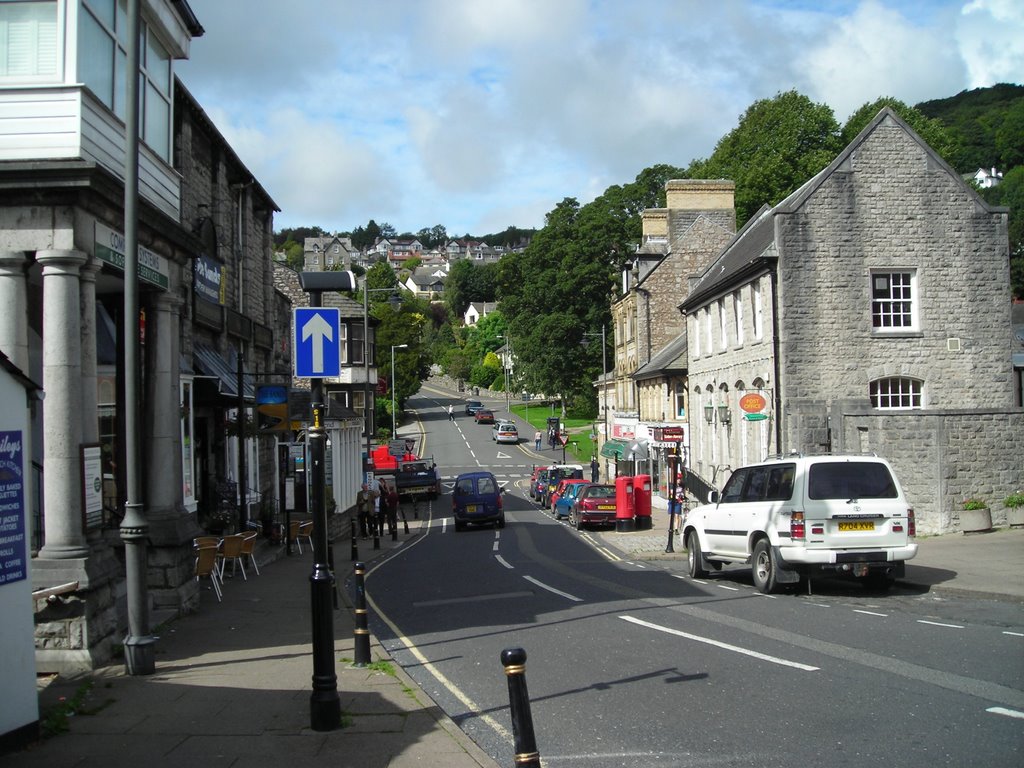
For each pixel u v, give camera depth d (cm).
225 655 1084
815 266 2658
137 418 1005
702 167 6500
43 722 763
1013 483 2125
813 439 2264
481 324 15500
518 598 1549
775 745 668
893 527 1441
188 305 2022
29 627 721
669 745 682
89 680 944
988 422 2122
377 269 14550
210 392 1997
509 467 6762
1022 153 9812
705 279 3734
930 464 2114
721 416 3200
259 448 2788
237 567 1981
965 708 742
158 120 1404
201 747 712
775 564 1464
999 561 1686
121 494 1384
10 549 696
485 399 12725
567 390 8225
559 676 933
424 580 1928
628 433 5078
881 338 2659
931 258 2683
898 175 2684
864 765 616
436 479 5066
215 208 2378
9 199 1058
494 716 801
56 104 1077
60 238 1059
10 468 702
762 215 3659
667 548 2405
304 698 867
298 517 2883
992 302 2691
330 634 773
